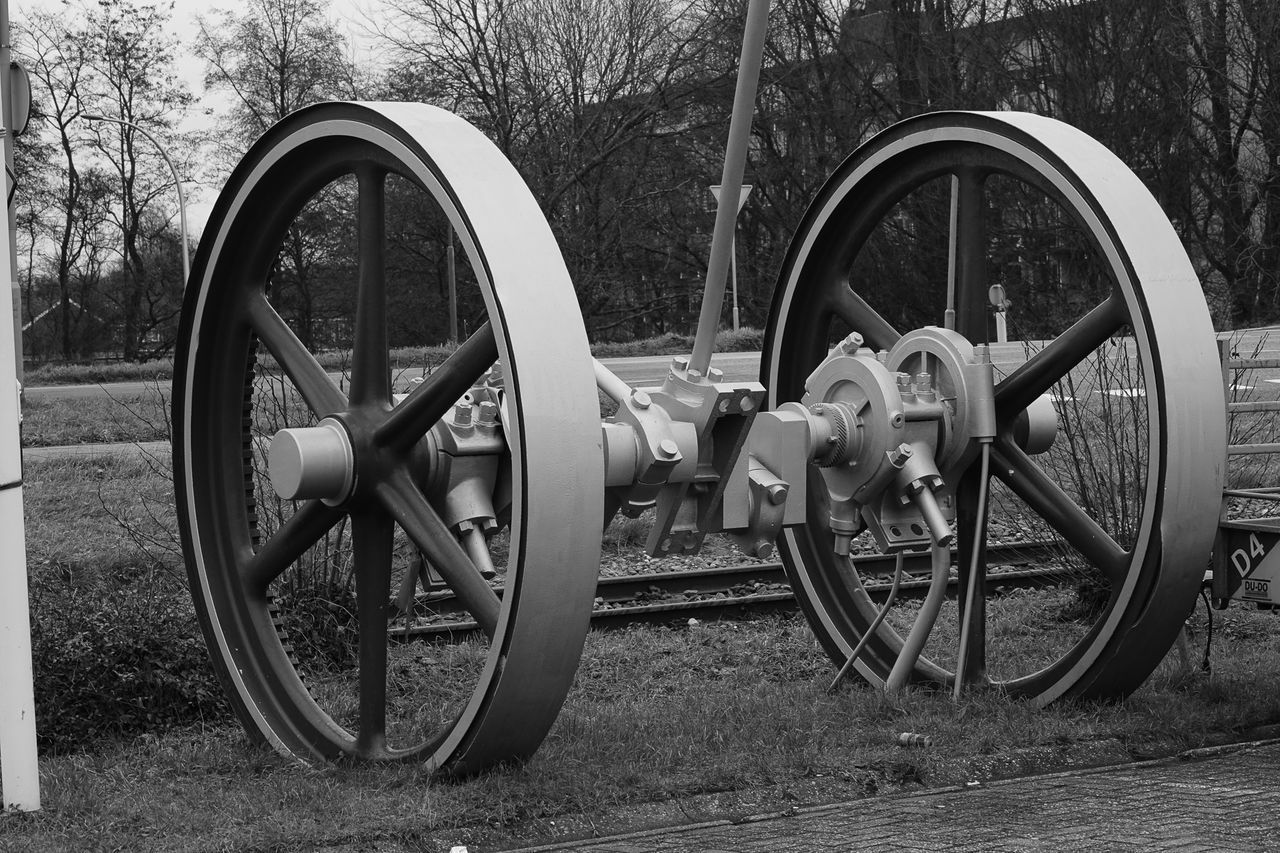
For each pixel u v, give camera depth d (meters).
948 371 5.97
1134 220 5.36
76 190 44.34
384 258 5.12
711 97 42.19
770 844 4.22
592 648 7.55
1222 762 5.09
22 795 4.59
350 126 4.93
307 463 4.99
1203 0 34.16
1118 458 8.03
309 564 7.38
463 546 5.02
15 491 4.59
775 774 4.90
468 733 4.61
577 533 4.35
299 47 43.78
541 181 40.94
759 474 5.50
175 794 4.84
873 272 36.31
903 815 4.51
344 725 6.01
